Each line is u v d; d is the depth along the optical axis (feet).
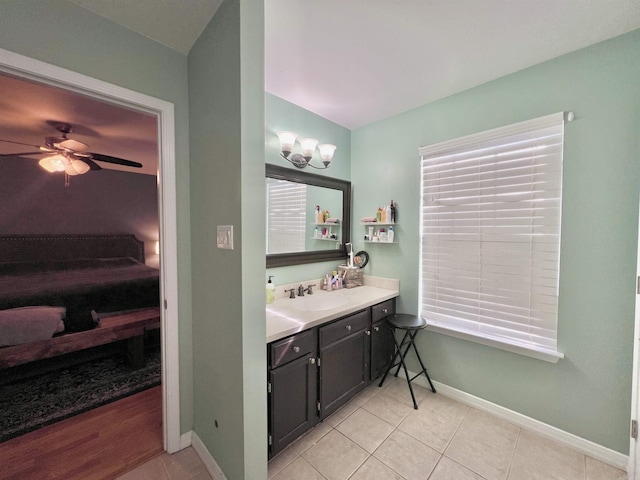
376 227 8.30
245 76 3.56
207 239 4.54
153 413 6.21
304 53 5.11
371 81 6.10
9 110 6.77
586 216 4.96
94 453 5.03
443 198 6.95
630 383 4.60
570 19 4.23
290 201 7.22
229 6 3.70
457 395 6.67
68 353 7.97
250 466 3.80
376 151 8.29
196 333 5.04
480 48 4.97
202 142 4.58
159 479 4.49
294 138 6.64
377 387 7.26
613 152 4.68
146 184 13.29
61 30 3.74
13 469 4.67
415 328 6.37
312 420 5.26
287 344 4.71
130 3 3.83
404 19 4.26
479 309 6.39
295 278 7.41
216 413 4.44
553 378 5.37
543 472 4.63
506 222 5.94
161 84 4.72
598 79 4.79
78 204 11.53
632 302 4.57
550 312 5.42
